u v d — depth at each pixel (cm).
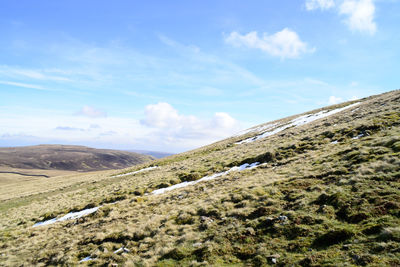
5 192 6569
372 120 2731
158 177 3769
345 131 2795
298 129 4466
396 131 2088
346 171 1562
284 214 1262
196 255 1132
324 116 5347
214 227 1388
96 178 6147
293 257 916
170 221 1661
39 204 3962
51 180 8525
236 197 1731
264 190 1706
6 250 1948
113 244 1528
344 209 1120
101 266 1287
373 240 848
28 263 1575
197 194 2264
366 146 1922
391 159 1455
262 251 1016
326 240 952
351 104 5866
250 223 1281
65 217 2731
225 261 1027
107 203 2914
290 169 2103
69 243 1755
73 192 4525
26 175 17500
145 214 2045
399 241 787
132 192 3091
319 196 1319
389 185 1184
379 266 707
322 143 2747
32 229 2441
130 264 1201
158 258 1203
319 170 1781
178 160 5906
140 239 1532
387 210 990
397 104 3209
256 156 3122
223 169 3120
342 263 781
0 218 3331
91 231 1922
